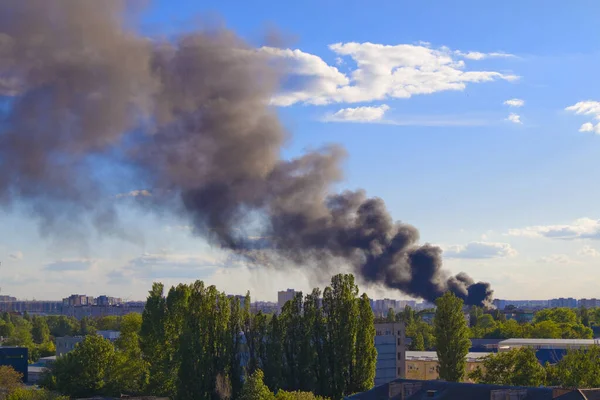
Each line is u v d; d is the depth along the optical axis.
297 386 141.00
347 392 139.25
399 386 106.00
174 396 143.88
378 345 174.00
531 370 141.25
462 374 159.00
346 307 141.50
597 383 131.62
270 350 142.38
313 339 142.38
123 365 183.75
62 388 181.38
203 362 140.38
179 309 165.00
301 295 145.50
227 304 144.62
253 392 123.12
